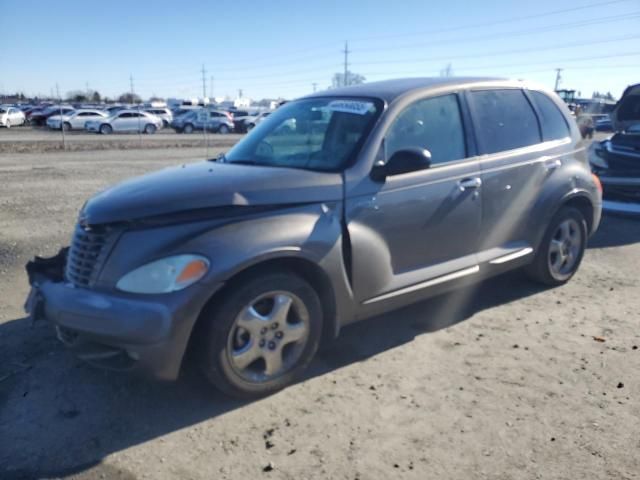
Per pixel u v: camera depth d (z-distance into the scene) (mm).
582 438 3260
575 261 5797
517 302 5332
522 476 2947
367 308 4090
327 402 3635
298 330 3732
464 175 4570
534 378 3932
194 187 3668
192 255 3297
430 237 4398
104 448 3178
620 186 9023
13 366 4047
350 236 3885
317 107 4742
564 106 5734
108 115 43500
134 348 3246
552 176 5324
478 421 3426
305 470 3006
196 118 43219
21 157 19578
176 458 3100
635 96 9820
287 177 3811
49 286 3660
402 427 3373
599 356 4266
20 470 2988
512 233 5098
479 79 5055
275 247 3488
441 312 5090
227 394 3564
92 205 3721
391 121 4250
